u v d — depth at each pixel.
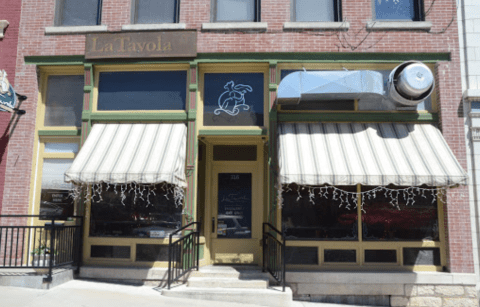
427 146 7.46
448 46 8.12
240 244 8.60
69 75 8.69
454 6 8.25
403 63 7.54
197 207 8.23
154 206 8.02
